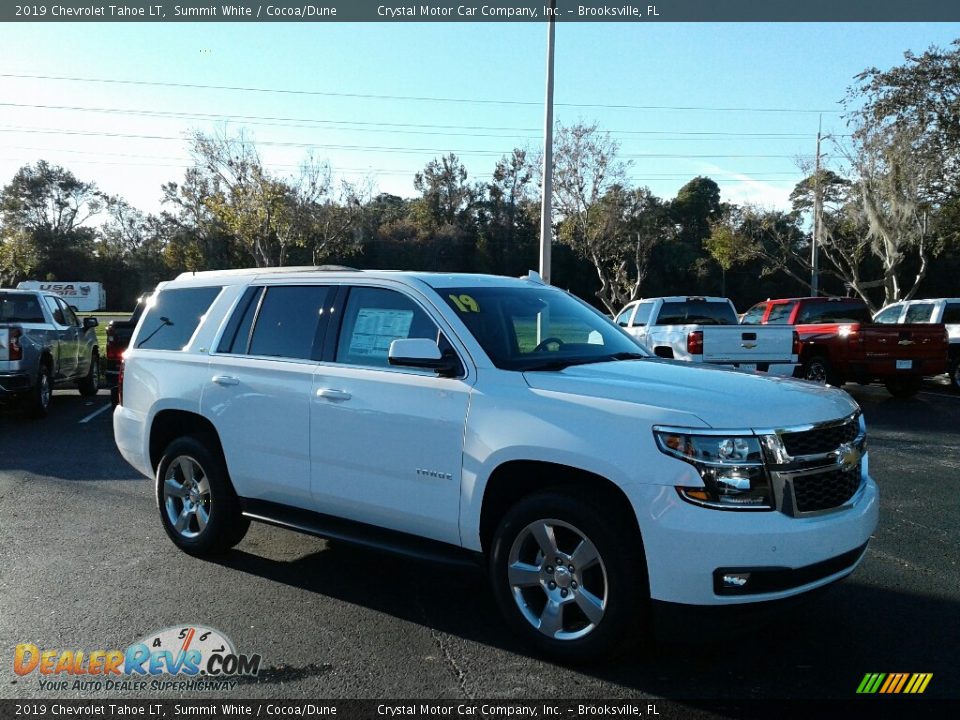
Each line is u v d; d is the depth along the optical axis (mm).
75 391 16844
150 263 71875
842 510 3861
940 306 16516
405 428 4445
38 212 76875
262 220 31844
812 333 15211
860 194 29016
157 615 4648
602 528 3742
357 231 38000
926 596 4906
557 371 4312
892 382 15094
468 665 3998
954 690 3729
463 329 4492
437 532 4395
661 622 3648
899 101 26781
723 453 3564
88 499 7340
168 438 6082
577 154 38094
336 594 4992
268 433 5121
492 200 65188
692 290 62000
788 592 3596
